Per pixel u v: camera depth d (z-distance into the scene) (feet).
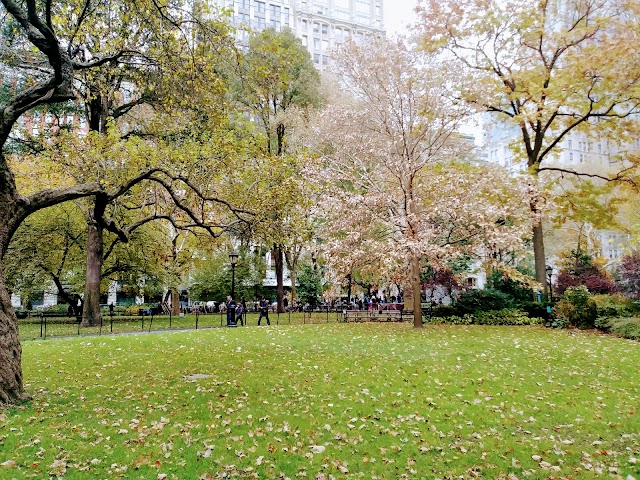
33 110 58.65
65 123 70.33
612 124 71.51
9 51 30.25
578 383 31.04
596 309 64.08
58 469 16.63
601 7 71.72
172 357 40.50
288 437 20.44
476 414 24.22
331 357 39.88
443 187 65.26
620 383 30.99
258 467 17.35
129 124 74.18
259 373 33.32
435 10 72.49
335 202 63.77
